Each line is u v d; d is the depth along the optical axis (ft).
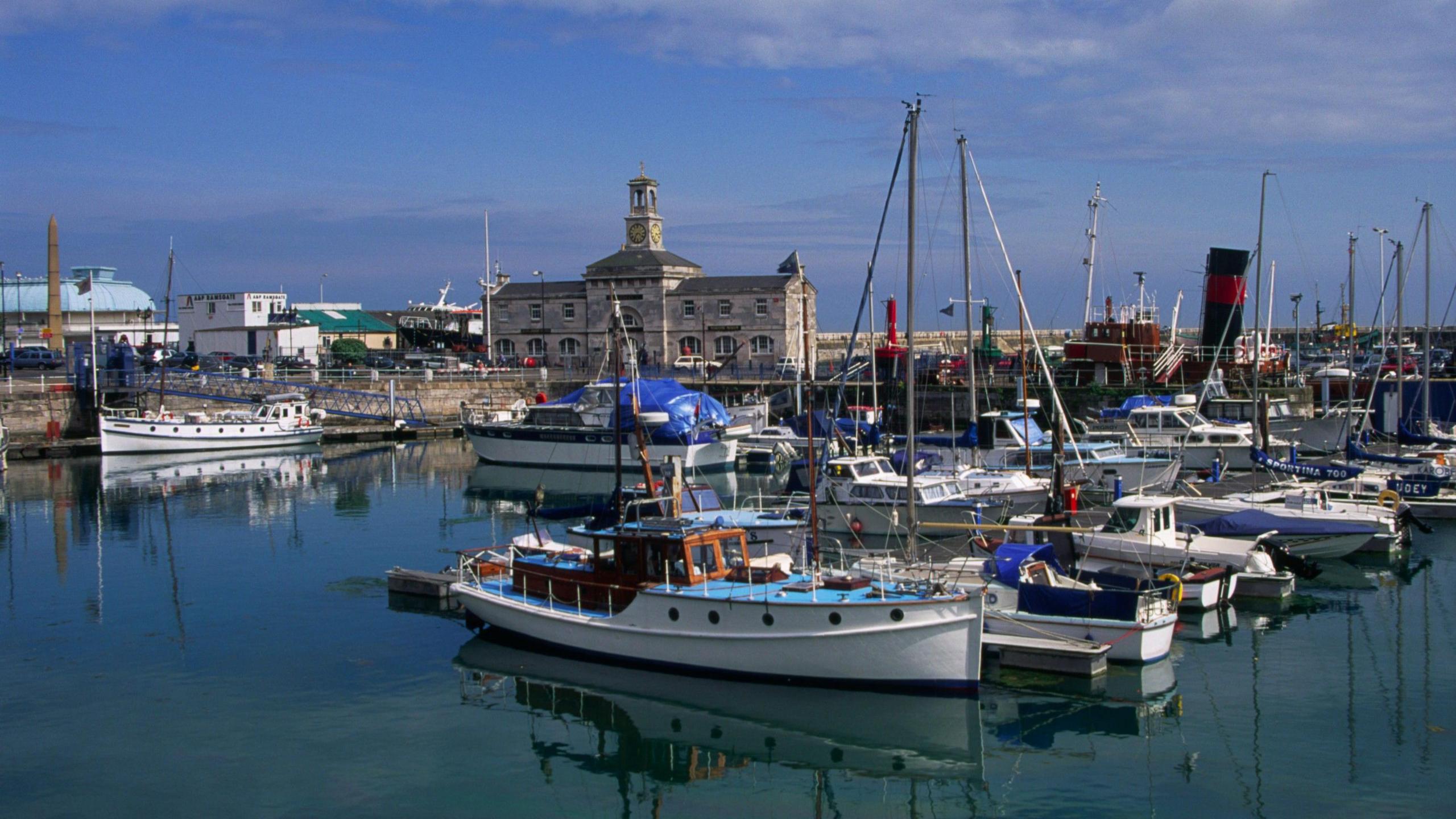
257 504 170.60
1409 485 143.43
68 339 382.63
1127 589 90.89
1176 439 180.24
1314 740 73.20
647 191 346.95
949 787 68.49
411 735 76.28
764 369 322.14
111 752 73.20
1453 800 64.85
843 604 77.05
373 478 203.00
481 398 303.89
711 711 79.15
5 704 81.46
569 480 200.95
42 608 107.34
